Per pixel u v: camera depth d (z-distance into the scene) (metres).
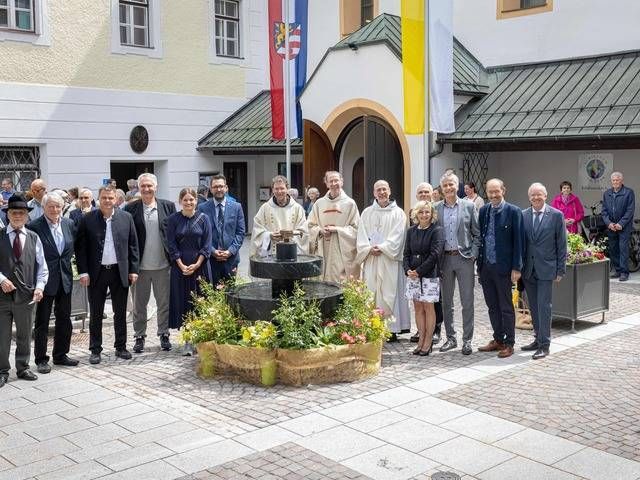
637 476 5.21
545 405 6.65
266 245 9.23
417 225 8.46
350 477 5.21
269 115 20.20
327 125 17.25
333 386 7.29
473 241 8.48
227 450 5.71
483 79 17.19
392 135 16.33
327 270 9.38
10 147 16.78
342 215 9.35
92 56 17.83
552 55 16.88
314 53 21.02
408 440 5.87
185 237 8.59
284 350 7.29
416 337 9.17
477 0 17.95
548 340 8.31
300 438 5.93
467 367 7.93
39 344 8.02
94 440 5.98
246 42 21.14
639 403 6.70
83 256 8.38
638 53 15.71
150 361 8.42
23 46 16.61
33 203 11.59
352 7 20.20
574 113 14.62
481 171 16.81
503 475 5.23
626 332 9.48
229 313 7.84
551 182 16.52
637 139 13.42
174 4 19.39
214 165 20.59
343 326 7.58
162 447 5.80
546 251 8.20
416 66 12.72
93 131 17.95
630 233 13.45
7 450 5.80
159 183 19.78
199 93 20.09
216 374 7.70
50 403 6.94
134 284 8.84
